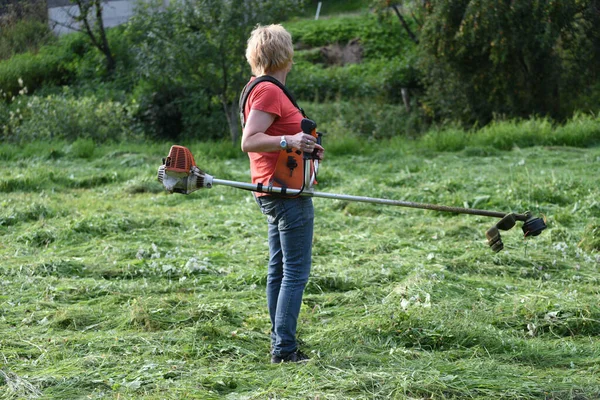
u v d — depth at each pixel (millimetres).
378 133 15859
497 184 8609
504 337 3869
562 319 4145
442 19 15016
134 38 14758
